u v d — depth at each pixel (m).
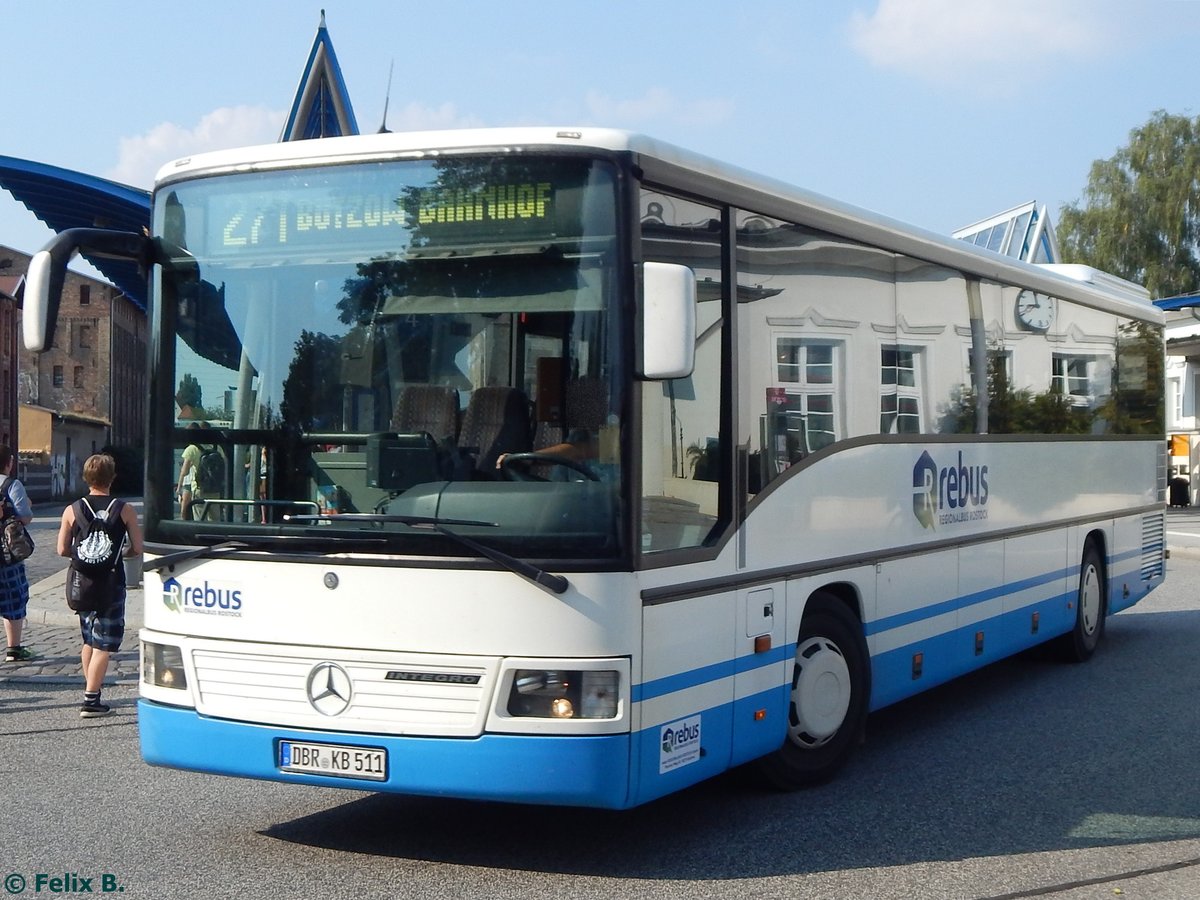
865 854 6.25
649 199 5.80
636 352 5.55
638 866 6.03
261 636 5.80
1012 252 28.06
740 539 6.43
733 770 7.39
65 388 91.69
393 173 5.88
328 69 14.33
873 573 7.88
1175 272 56.09
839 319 7.55
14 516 11.91
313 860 6.10
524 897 5.57
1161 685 10.91
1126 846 6.41
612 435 5.54
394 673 5.57
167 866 6.00
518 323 5.66
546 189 5.67
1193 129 56.75
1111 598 12.62
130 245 6.13
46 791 7.39
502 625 5.47
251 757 5.81
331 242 5.95
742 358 6.53
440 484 5.66
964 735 8.98
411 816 6.86
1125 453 13.05
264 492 5.92
